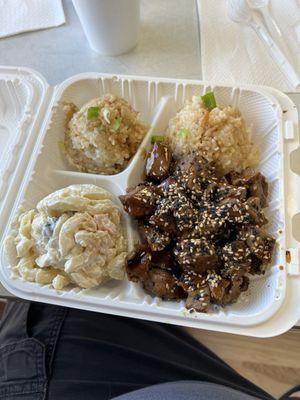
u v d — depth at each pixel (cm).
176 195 26
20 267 25
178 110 32
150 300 24
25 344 27
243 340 27
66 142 31
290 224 25
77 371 26
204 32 36
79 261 24
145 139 31
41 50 37
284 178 27
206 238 25
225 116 29
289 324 22
